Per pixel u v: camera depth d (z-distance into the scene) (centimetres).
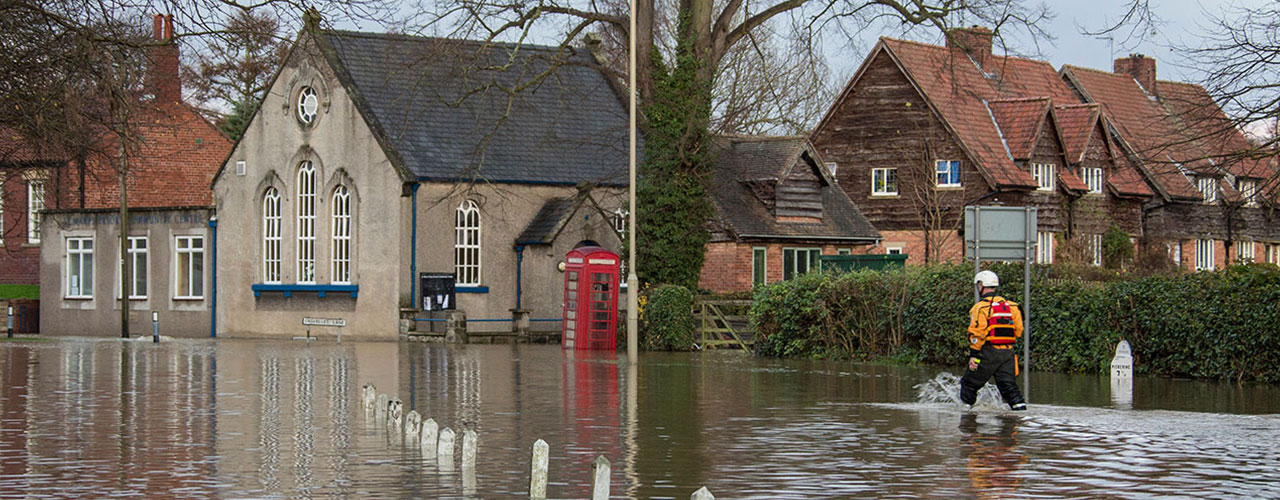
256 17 1998
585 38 4984
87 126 2175
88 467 1362
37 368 2817
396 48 4412
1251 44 2231
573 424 1756
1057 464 1394
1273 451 1489
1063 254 5181
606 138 4450
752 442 1572
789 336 3228
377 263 4247
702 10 3953
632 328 2988
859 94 5412
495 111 4519
